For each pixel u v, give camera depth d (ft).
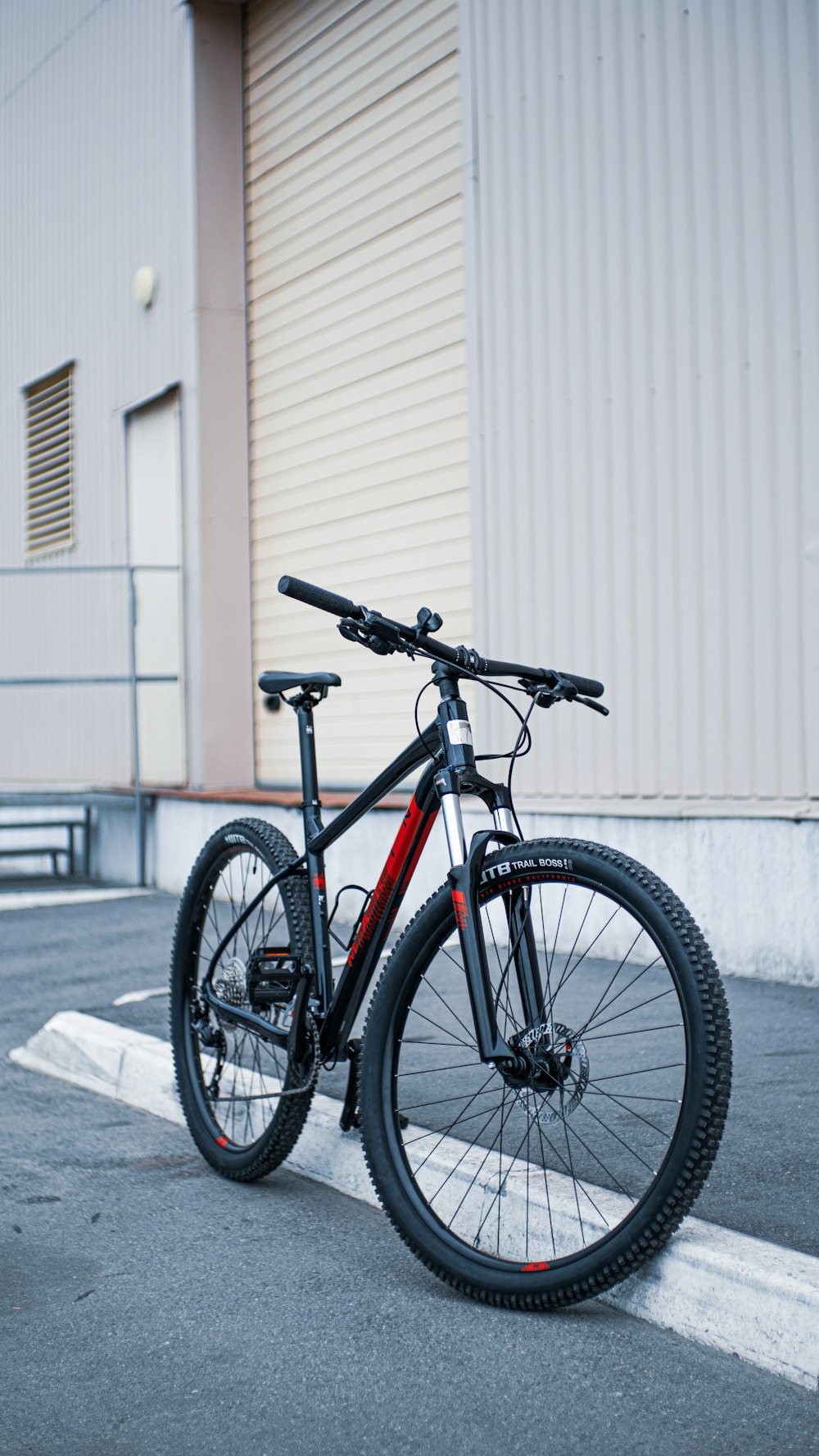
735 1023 13.98
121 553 32.40
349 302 25.68
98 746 33.65
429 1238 8.41
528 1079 8.13
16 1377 7.35
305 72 26.86
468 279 21.20
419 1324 7.92
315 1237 9.46
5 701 38.47
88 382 33.78
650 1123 9.30
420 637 8.48
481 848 8.46
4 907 26.71
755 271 16.48
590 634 18.92
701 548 17.20
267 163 28.25
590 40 18.76
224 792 28.40
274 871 10.47
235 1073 11.41
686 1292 7.77
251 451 29.09
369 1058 8.85
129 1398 7.09
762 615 16.43
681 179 17.43
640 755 18.10
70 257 34.50
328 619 26.53
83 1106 13.20
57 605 35.63
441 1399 6.98
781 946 16.03
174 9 29.22
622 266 18.35
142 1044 13.84
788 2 15.97
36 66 36.06
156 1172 11.05
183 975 11.50
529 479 19.99
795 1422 6.69
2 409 38.75
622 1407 6.86
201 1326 7.95
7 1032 16.44
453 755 8.59
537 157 19.80
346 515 25.86
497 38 20.56
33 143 36.35
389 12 24.45
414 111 23.84
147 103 30.55
